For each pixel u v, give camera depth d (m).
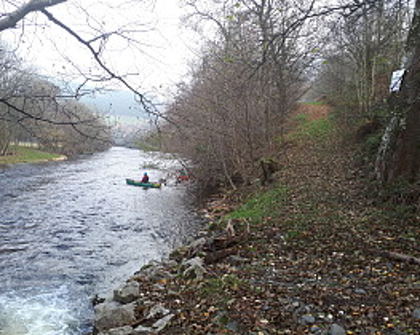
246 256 7.85
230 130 16.92
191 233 13.00
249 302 5.31
